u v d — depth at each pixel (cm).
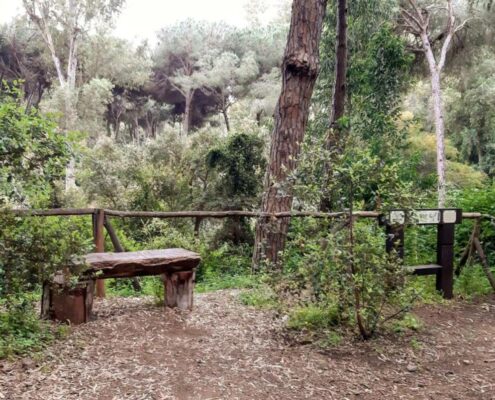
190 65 3356
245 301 475
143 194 1162
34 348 324
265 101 2798
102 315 411
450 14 1661
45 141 346
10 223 344
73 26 2627
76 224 414
